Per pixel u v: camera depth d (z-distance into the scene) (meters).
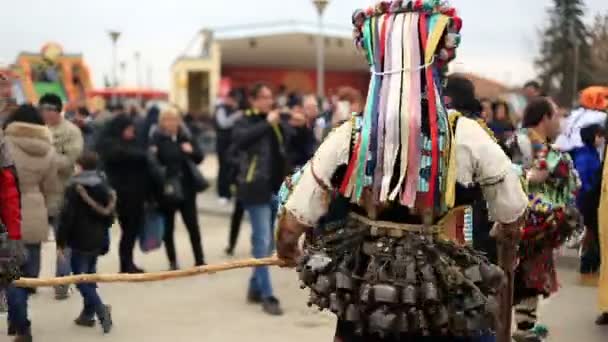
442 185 2.78
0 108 6.31
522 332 5.23
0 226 4.03
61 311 6.64
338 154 2.87
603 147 7.51
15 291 5.32
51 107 7.15
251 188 6.59
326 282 2.81
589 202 7.13
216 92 26.47
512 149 5.21
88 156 6.02
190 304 6.87
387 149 2.78
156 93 31.55
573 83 10.14
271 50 27.61
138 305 6.84
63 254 6.07
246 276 8.02
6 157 4.30
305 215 2.88
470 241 3.32
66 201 5.98
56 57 21.27
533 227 4.88
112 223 6.22
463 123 2.84
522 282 5.06
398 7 2.96
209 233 10.71
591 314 6.44
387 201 2.78
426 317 2.71
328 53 27.30
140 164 7.76
